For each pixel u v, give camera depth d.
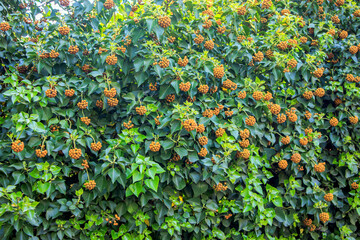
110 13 2.95
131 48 2.73
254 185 2.76
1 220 2.14
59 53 2.62
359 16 3.52
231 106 2.87
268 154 3.08
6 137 2.49
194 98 2.77
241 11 3.01
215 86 2.85
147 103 2.71
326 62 3.63
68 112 2.58
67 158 2.54
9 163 2.43
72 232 2.46
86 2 2.81
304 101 3.16
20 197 2.16
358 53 3.54
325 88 3.29
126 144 2.58
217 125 2.71
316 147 3.11
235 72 3.01
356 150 3.41
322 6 3.68
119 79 2.95
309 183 3.11
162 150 2.58
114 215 2.66
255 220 2.84
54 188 2.38
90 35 2.80
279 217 2.97
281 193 3.06
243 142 2.73
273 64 2.97
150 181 2.30
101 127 2.80
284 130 3.04
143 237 2.59
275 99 3.03
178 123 2.50
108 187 2.53
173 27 2.87
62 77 2.55
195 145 2.61
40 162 2.43
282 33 3.06
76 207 2.46
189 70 2.76
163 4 2.79
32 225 2.37
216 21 3.02
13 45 2.85
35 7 3.05
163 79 2.63
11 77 2.37
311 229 3.17
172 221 2.60
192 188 2.71
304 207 3.13
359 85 3.48
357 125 3.35
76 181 2.81
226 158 2.66
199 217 2.73
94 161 2.78
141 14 2.79
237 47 2.89
